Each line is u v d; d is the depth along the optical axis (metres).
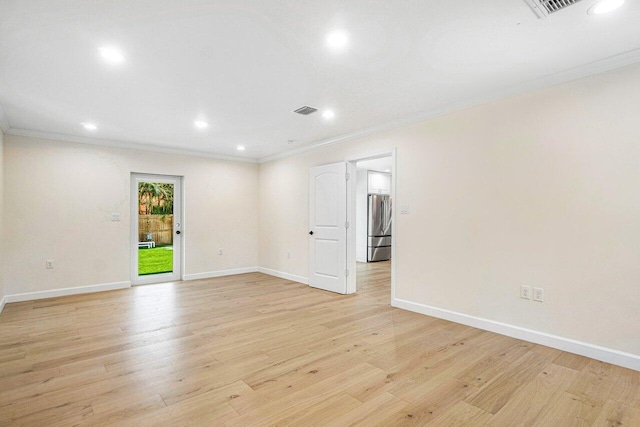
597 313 2.56
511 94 3.03
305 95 3.21
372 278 6.05
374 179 8.42
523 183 2.96
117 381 2.24
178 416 1.85
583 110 2.63
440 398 2.04
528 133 2.93
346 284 4.77
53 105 3.45
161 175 5.62
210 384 2.21
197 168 5.89
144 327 3.34
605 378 2.27
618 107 2.47
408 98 3.29
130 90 3.05
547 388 2.15
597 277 2.56
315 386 2.18
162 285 5.35
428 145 3.72
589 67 2.56
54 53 2.35
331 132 4.58
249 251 6.55
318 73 2.72
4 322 3.47
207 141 5.09
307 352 2.73
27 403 1.97
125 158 5.15
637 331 2.38
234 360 2.58
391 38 2.19
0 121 3.77
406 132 3.96
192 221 5.84
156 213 5.59
